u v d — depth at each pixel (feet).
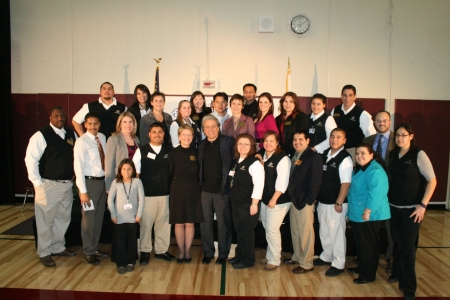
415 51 20.01
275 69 19.97
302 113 12.66
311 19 19.77
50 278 10.78
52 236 12.36
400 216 10.07
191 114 13.48
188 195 11.52
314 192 10.77
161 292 9.93
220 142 11.51
